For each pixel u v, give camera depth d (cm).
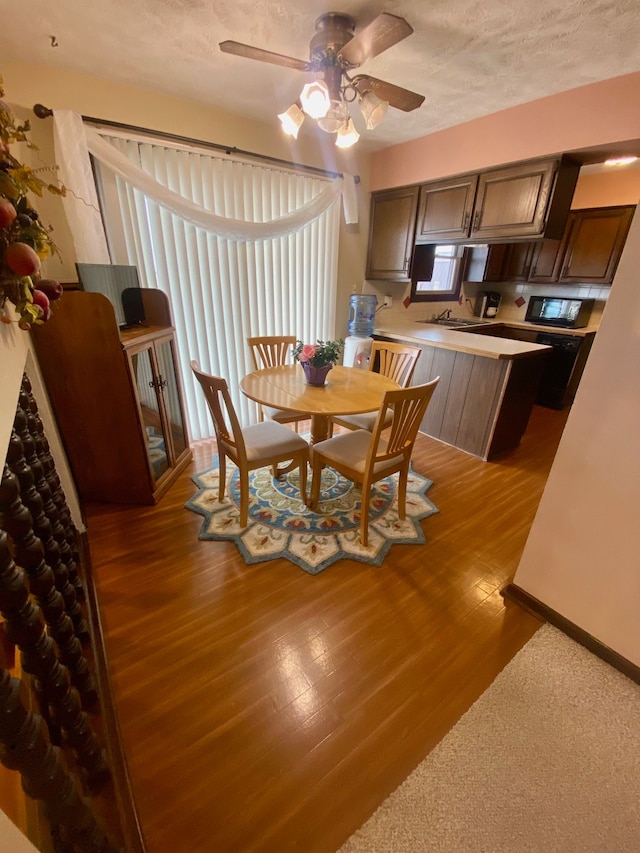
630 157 233
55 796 66
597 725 125
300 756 115
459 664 144
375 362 372
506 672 141
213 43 179
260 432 228
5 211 70
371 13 153
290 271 326
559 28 162
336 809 104
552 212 248
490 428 299
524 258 441
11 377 85
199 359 304
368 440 220
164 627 155
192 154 253
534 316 452
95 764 96
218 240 280
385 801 106
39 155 211
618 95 204
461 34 167
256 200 289
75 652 108
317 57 160
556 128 229
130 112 228
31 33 170
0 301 80
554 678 140
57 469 191
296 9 152
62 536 144
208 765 112
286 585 178
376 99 159
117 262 246
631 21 155
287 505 238
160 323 250
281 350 299
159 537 207
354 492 254
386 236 355
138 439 218
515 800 107
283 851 96
